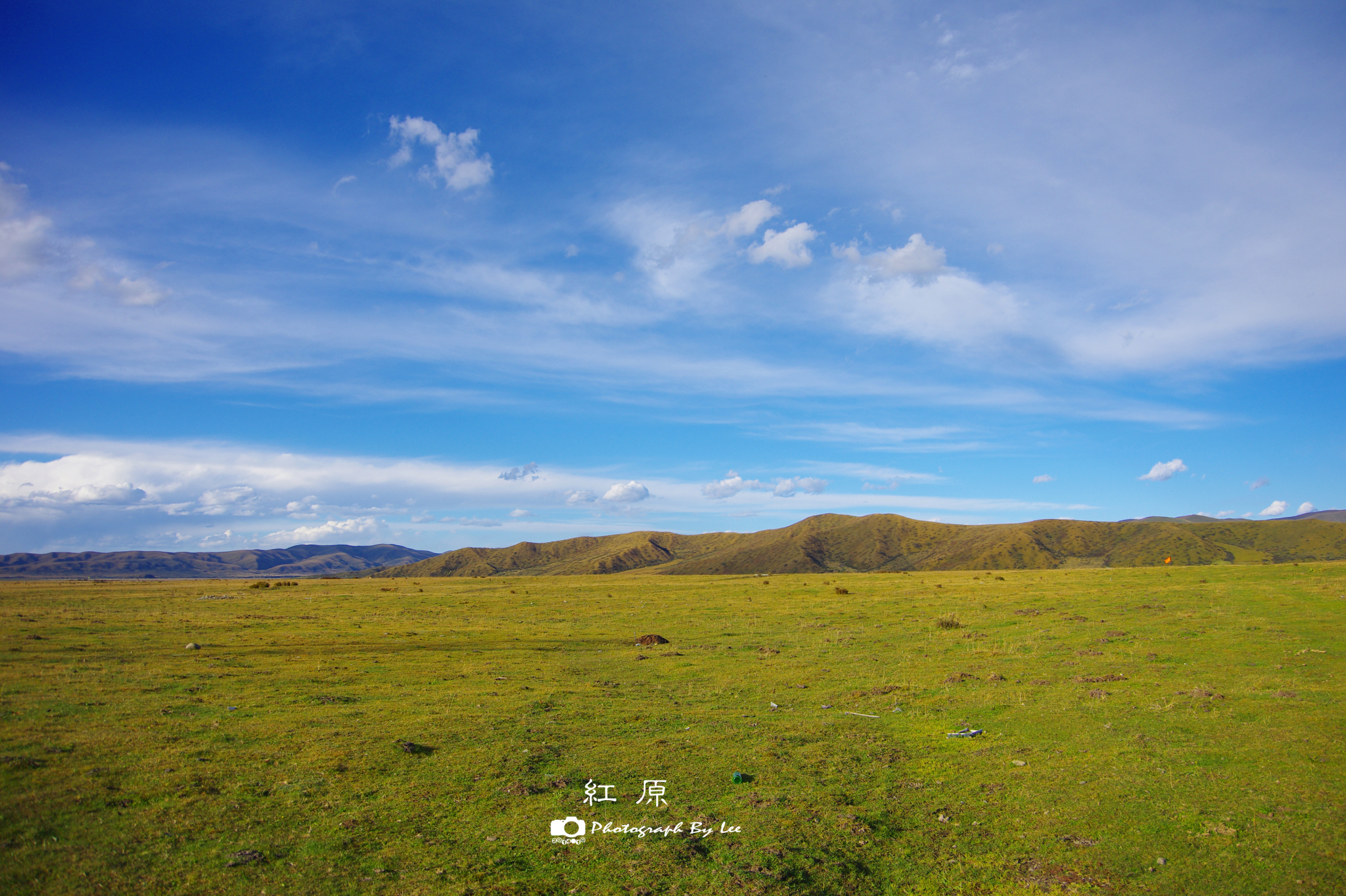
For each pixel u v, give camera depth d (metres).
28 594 69.12
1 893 10.95
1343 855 13.13
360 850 13.35
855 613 53.22
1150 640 35.25
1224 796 16.16
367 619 52.66
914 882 13.22
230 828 13.92
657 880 12.77
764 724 24.06
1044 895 12.56
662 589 77.38
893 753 20.64
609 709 25.84
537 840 14.27
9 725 19.91
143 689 26.11
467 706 25.52
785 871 13.25
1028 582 66.94
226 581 106.38
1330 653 29.55
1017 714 24.50
